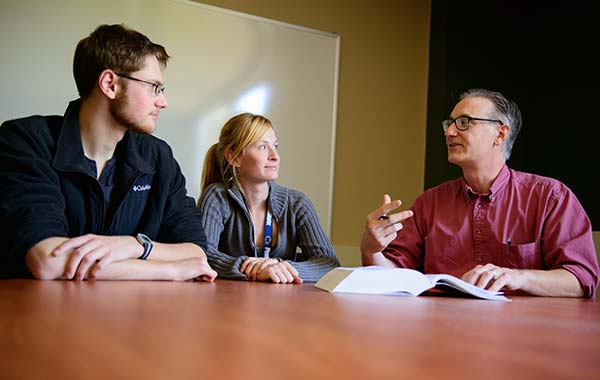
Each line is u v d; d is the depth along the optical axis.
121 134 1.79
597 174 2.75
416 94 4.27
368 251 1.99
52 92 3.25
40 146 1.63
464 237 2.17
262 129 2.30
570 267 1.86
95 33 1.75
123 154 1.81
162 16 3.52
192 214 1.96
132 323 0.62
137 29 3.46
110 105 1.73
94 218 1.73
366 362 0.44
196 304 0.88
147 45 1.79
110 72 1.71
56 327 0.57
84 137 1.75
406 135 4.24
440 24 4.12
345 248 4.03
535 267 2.04
